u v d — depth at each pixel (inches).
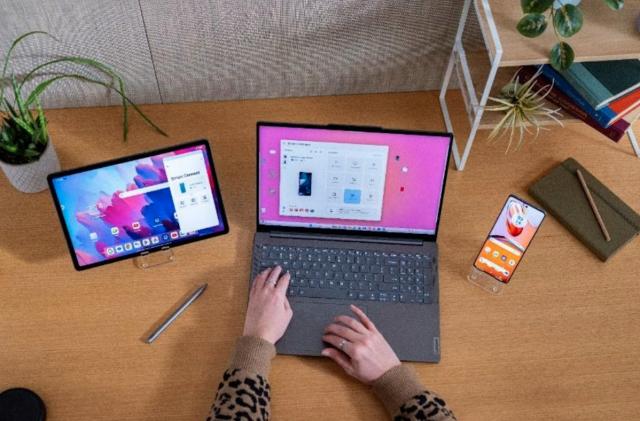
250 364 43.8
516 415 44.9
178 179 47.6
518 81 54.9
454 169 56.4
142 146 55.9
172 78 56.7
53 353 46.1
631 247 52.6
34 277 49.2
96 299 48.5
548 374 46.6
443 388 45.7
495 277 49.8
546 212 54.2
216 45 54.2
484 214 53.9
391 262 50.4
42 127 50.0
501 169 56.4
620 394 46.0
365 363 44.4
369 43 55.9
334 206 50.6
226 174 55.0
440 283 50.2
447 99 60.4
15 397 43.3
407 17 54.2
